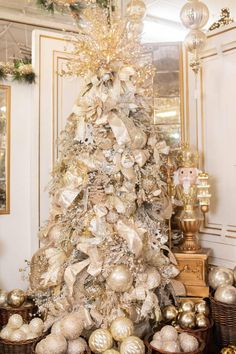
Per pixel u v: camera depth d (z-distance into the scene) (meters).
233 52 3.24
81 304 2.38
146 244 2.43
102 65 2.46
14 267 3.06
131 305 2.37
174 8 4.83
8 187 3.03
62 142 2.70
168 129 3.44
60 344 2.08
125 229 2.31
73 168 2.46
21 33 5.14
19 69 3.01
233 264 3.22
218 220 3.37
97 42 2.46
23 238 3.11
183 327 2.46
